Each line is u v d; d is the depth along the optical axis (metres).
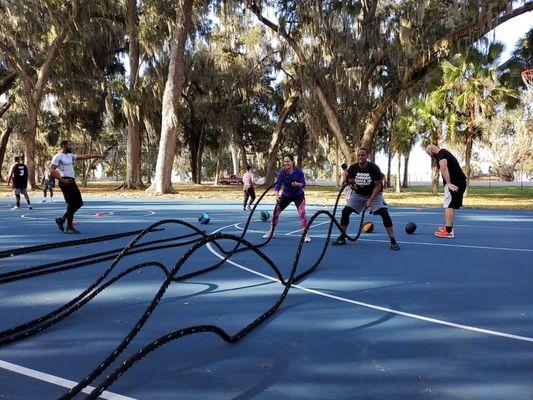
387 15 25.80
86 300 4.21
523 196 26.83
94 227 10.98
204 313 4.14
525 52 26.94
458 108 23.75
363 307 4.36
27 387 2.66
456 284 5.32
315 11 24.34
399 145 25.83
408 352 3.21
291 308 4.33
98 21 31.59
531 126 47.50
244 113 44.66
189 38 33.75
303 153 49.50
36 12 27.84
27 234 9.62
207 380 2.76
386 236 9.80
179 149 52.81
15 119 40.31
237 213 15.32
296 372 2.88
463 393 2.58
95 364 3.01
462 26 23.78
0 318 4.02
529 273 5.94
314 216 5.87
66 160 9.46
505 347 3.31
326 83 27.59
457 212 16.53
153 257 6.90
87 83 33.72
